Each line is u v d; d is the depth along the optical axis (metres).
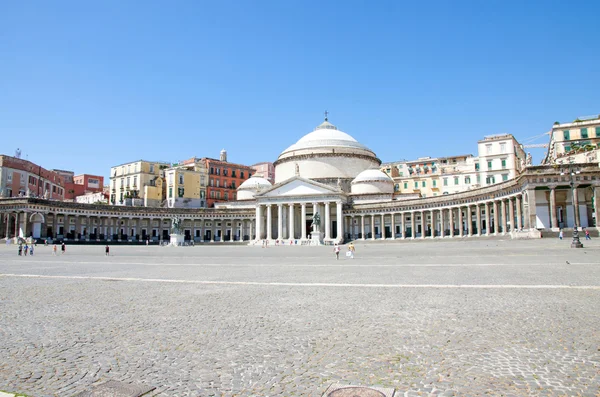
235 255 57.19
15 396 7.91
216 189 150.38
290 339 11.49
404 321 13.28
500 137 116.94
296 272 29.80
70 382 8.57
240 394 7.93
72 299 18.19
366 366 9.31
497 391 7.91
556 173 70.31
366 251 64.12
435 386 8.18
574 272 25.11
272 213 129.75
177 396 7.86
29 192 105.44
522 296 17.17
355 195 122.06
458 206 97.69
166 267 35.59
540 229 69.81
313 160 132.25
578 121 103.31
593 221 73.75
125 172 145.88
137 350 10.64
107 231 121.06
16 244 94.06
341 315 14.30
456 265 32.50
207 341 11.39
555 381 8.33
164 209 127.38
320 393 7.93
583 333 11.53
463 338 11.30
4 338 11.84
